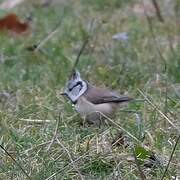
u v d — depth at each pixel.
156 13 15.08
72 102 10.60
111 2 15.98
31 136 10.01
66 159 9.34
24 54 13.34
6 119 10.48
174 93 11.45
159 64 12.51
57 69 12.43
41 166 9.15
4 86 11.84
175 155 9.37
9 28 14.62
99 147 9.55
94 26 14.46
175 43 13.88
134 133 9.98
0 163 9.29
